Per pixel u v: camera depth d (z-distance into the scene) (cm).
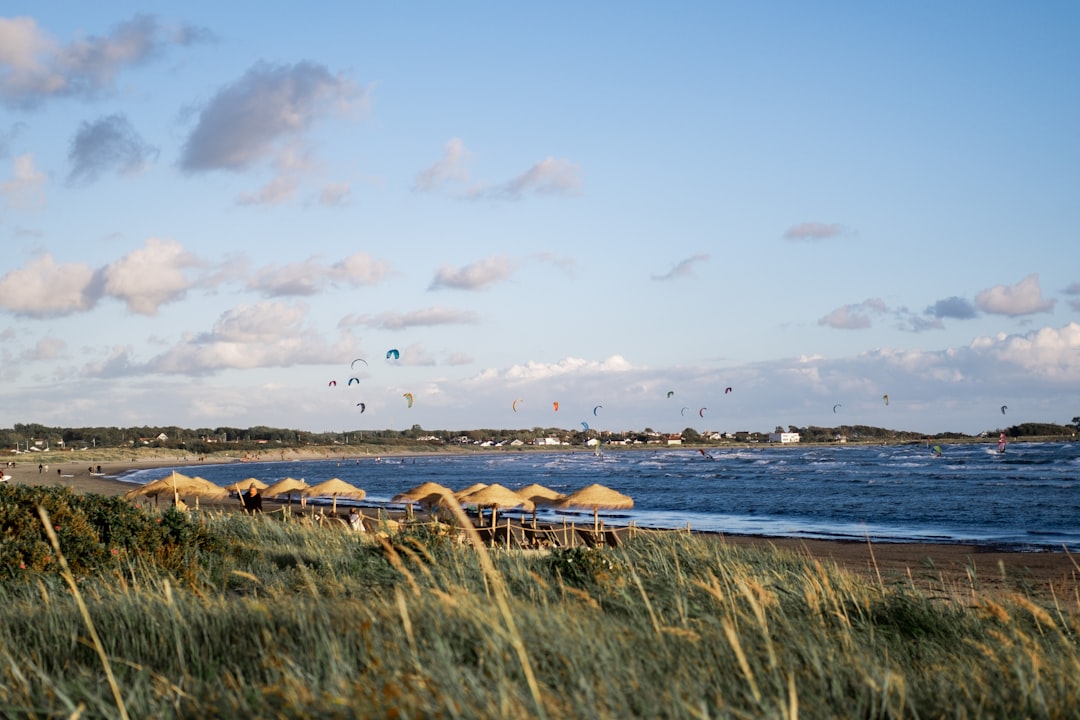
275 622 534
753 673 429
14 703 390
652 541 1220
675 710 339
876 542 2959
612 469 11756
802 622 593
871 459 13075
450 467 14462
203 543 1198
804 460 13725
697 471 10538
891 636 653
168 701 386
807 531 3538
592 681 373
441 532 1162
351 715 322
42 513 374
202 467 17912
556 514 4884
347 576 915
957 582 1305
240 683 398
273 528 1617
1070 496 5022
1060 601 870
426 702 322
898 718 383
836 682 415
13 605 657
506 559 927
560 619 477
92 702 370
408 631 404
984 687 432
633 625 543
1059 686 429
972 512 4238
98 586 802
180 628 523
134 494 2978
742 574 755
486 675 392
